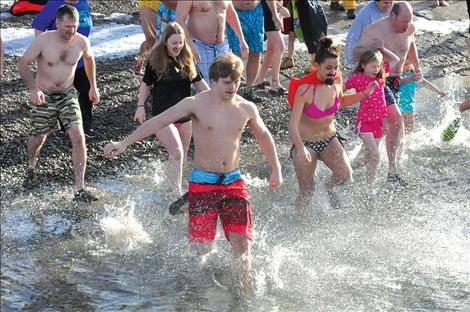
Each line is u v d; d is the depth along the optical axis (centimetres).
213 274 809
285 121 1273
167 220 946
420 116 1290
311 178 946
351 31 1112
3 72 1391
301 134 930
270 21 1334
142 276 815
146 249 873
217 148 780
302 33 1420
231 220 786
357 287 791
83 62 1141
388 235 912
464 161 1135
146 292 782
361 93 945
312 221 946
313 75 902
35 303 761
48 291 784
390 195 1020
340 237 905
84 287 792
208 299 768
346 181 952
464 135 1212
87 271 826
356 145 1186
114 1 1866
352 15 1770
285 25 1452
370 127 1023
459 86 1418
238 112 786
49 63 1002
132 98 1318
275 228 926
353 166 1063
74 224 936
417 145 1186
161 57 962
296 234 912
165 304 759
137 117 980
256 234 908
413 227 934
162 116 775
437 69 1497
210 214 791
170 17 1247
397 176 1055
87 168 1088
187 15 1144
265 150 807
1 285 792
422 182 1063
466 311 746
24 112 1240
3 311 743
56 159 1107
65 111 1009
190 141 1116
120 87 1357
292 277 809
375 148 1020
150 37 1388
